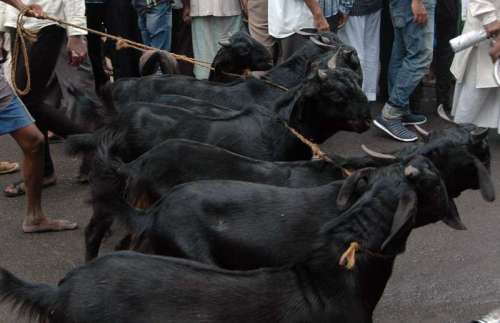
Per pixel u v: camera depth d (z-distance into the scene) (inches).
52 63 258.4
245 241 159.8
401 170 144.9
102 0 328.2
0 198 269.1
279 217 160.1
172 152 183.5
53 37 255.0
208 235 161.2
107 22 332.8
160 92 244.8
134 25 339.0
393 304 200.4
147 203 185.2
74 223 244.1
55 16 254.1
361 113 198.5
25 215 254.1
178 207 162.7
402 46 329.7
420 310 197.8
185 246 160.6
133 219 167.5
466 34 298.7
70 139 210.7
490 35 295.9
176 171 182.5
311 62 236.4
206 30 347.6
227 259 162.1
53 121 266.1
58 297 133.3
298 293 136.8
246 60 257.8
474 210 256.7
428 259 224.4
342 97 197.0
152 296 130.1
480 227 244.2
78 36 256.2
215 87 240.8
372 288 145.8
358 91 198.2
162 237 162.6
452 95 382.9
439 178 143.6
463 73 311.3
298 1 309.6
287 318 134.4
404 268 219.3
